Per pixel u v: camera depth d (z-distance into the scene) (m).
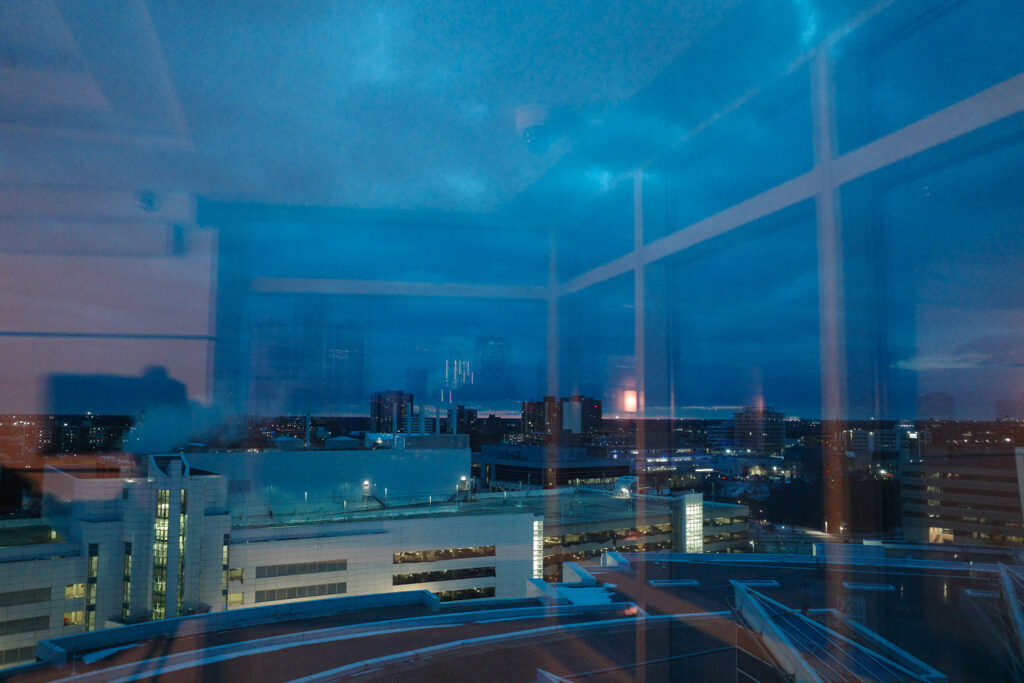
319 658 4.17
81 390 3.41
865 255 1.38
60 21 1.82
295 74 2.07
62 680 4.07
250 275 3.58
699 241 2.07
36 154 2.72
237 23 1.81
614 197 2.76
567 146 2.48
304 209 3.35
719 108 1.90
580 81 2.06
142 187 3.07
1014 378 1.01
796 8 1.53
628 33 1.78
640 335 2.47
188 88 2.19
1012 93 1.06
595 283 2.97
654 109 2.08
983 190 1.14
